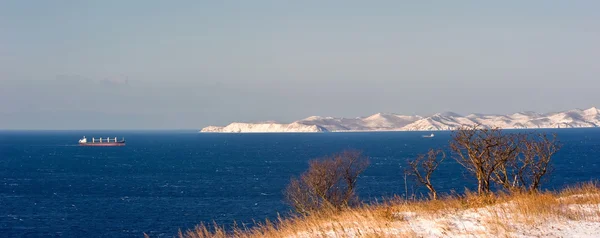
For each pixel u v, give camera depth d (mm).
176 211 77938
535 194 21453
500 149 27266
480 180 26797
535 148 28438
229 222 66125
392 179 107062
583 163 141625
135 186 113438
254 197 91375
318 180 53156
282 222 18578
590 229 14656
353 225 16625
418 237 14523
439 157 161875
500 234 14414
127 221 70438
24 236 61719
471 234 14531
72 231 64375
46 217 74750
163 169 157750
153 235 60438
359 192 80312
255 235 17422
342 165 56938
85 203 88375
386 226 16109
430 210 18750
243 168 156500
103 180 127375
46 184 119312
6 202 90188
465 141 27594
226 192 99562
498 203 19703
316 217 18859
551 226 15086
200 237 19953
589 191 23328
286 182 115000
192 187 109438
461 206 19844
